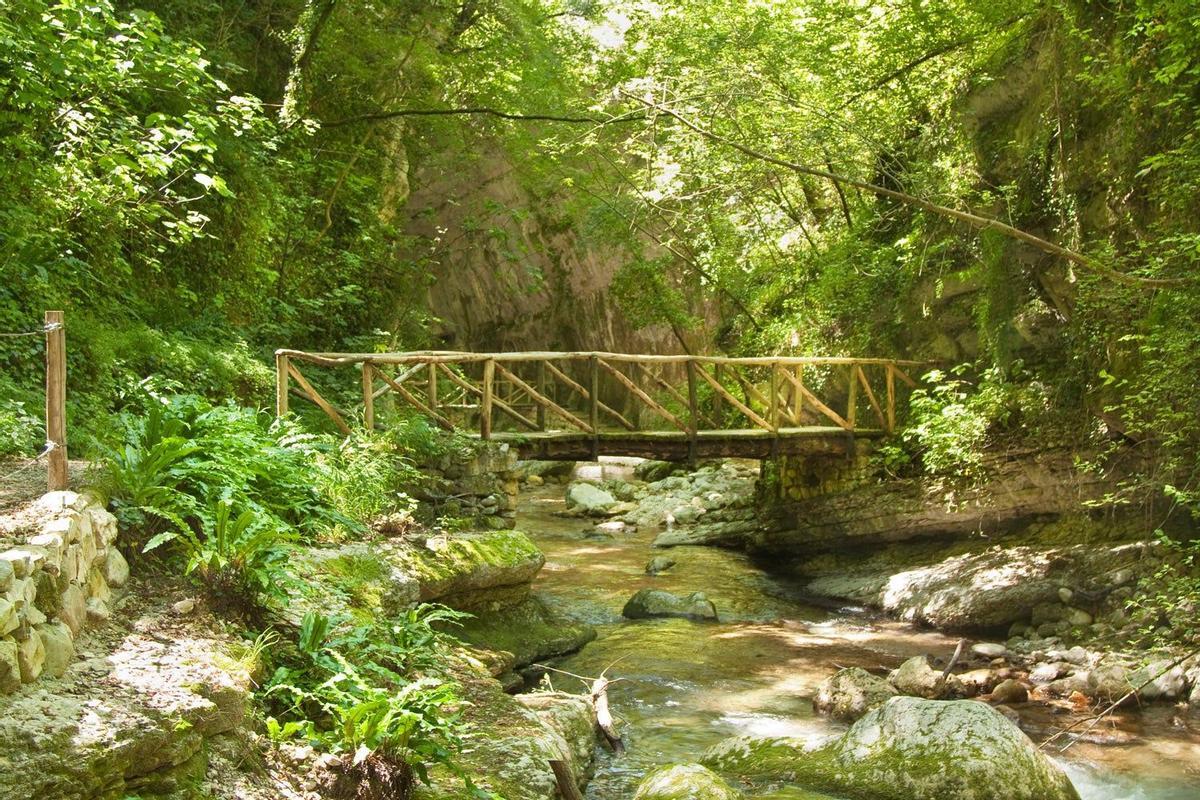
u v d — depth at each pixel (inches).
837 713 258.4
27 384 274.1
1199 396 289.9
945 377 440.8
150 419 213.9
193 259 399.9
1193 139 299.0
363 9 524.1
